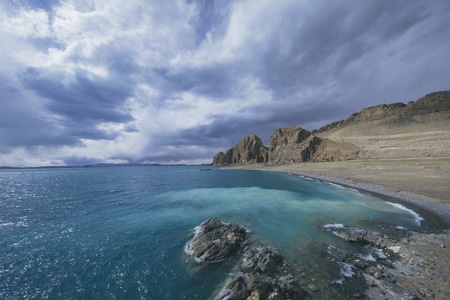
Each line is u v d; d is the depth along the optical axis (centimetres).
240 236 1630
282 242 1570
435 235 1578
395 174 4328
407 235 1605
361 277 1091
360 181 4100
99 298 1039
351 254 1348
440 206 2225
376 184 3650
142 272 1241
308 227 1889
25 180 7725
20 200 3428
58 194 3984
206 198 3334
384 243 1437
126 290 1088
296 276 1109
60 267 1317
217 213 2439
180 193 3859
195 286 1094
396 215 2123
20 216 2428
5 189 4928
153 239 1717
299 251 1412
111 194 3872
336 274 1123
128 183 5834
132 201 3183
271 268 1162
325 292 974
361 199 2880
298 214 2312
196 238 1623
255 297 900
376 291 968
